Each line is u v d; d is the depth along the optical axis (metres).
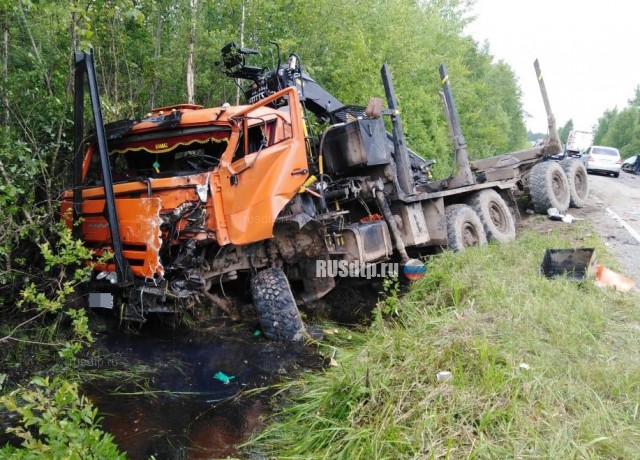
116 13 6.50
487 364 3.31
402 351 3.80
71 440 2.27
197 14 8.48
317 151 6.43
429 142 15.89
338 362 4.17
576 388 3.17
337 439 2.96
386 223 6.23
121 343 4.67
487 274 5.54
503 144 29.88
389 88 6.74
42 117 5.19
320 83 11.63
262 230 4.53
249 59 9.36
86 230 4.84
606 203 11.82
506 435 2.67
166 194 4.48
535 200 9.91
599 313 4.39
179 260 4.45
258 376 4.14
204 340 4.86
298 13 9.95
